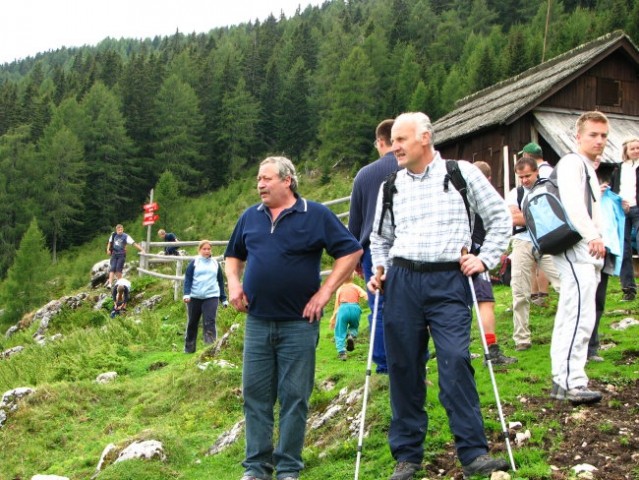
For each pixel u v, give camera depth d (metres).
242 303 4.73
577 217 4.80
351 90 79.25
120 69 105.00
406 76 83.31
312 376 4.69
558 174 4.98
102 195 77.69
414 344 4.21
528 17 110.19
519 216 6.81
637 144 8.62
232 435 6.27
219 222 58.16
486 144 19.36
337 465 4.89
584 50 20.00
